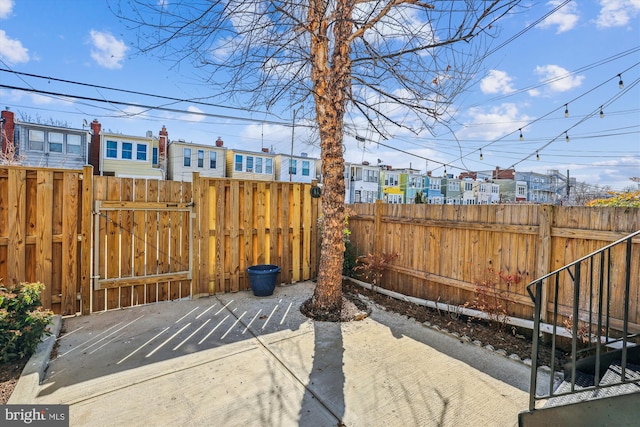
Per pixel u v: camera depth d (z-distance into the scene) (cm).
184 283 461
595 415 174
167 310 409
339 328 361
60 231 377
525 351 308
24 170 356
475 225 384
